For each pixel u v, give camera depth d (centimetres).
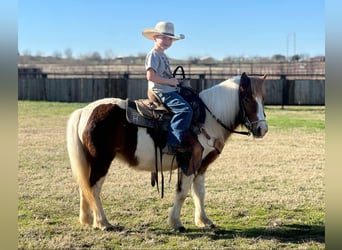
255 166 899
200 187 525
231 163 930
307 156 1010
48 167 870
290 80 2461
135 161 496
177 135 479
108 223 509
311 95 2461
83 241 470
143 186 727
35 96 2689
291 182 759
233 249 454
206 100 512
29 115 1902
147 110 491
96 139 482
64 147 1112
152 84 494
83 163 491
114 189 703
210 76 2798
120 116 488
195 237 491
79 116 499
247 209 598
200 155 489
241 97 499
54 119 1758
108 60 5369
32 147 1108
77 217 558
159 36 496
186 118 478
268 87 2472
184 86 514
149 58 490
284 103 2484
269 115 1972
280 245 467
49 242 464
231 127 514
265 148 1125
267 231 514
